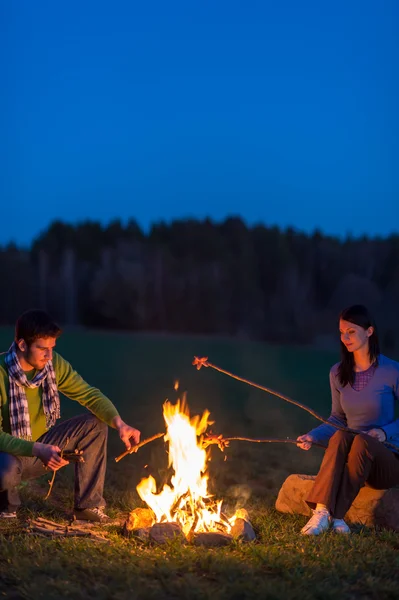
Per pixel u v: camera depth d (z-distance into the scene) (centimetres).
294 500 510
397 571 388
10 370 454
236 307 4362
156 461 686
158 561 383
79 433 473
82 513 474
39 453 439
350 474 461
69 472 618
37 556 390
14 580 362
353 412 492
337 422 507
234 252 4684
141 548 417
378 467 468
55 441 471
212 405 1195
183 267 4559
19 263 4697
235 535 432
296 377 1759
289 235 4678
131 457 711
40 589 344
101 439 478
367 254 4419
